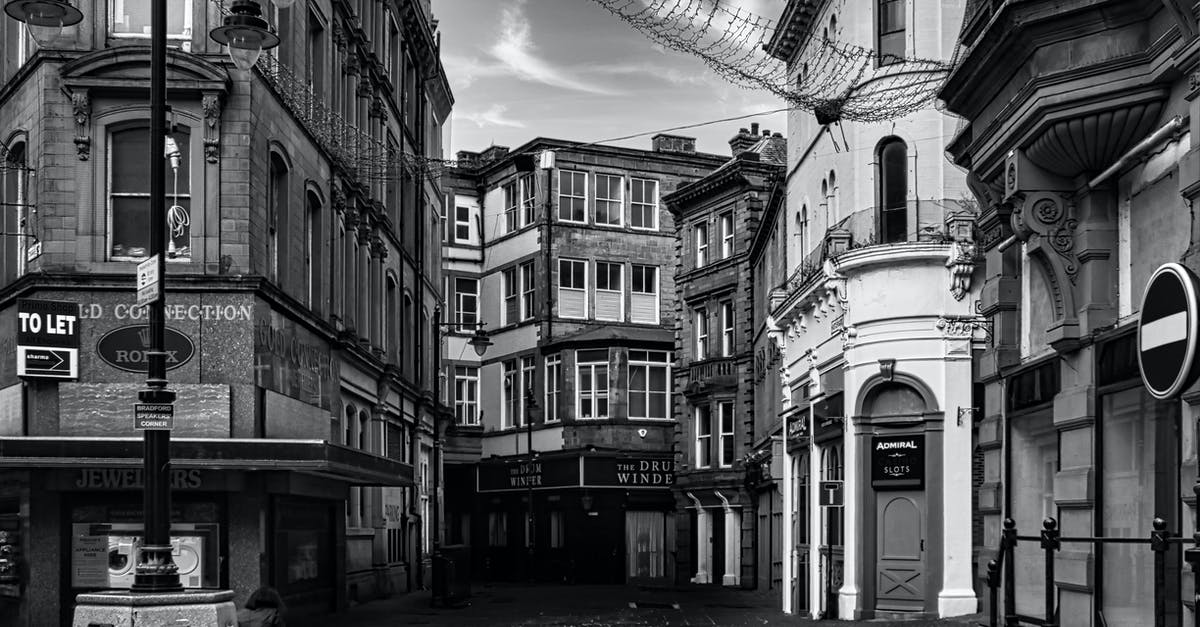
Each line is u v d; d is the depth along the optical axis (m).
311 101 26.06
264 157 22.78
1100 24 13.06
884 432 25.38
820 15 29.47
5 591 21.50
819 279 27.05
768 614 29.81
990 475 17.75
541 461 54.00
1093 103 13.14
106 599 11.97
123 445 19.95
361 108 32.75
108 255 21.50
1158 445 12.48
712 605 33.84
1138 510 12.98
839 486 26.16
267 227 22.94
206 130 21.69
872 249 25.09
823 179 29.39
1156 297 11.41
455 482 59.31
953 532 24.44
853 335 25.80
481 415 59.50
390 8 37.31
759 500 43.22
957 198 25.34
